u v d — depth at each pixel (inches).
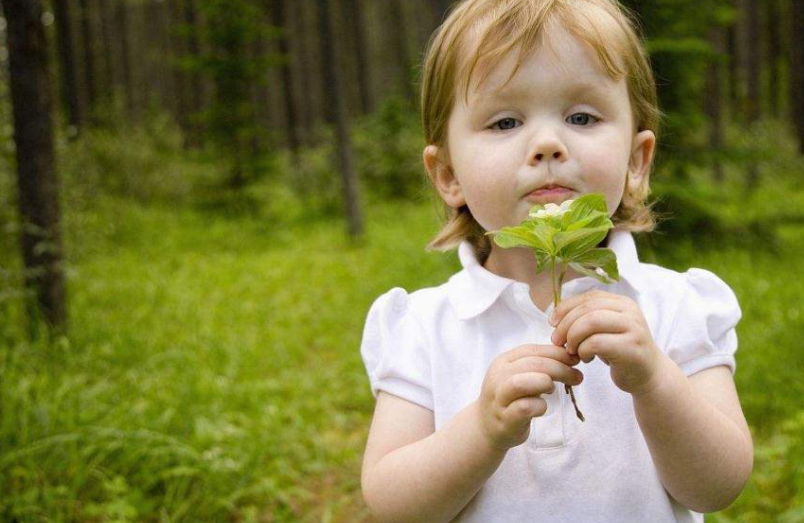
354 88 1053.2
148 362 191.8
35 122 200.5
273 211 538.9
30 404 136.5
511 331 52.9
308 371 210.1
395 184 581.6
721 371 51.7
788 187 567.8
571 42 47.4
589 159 46.8
